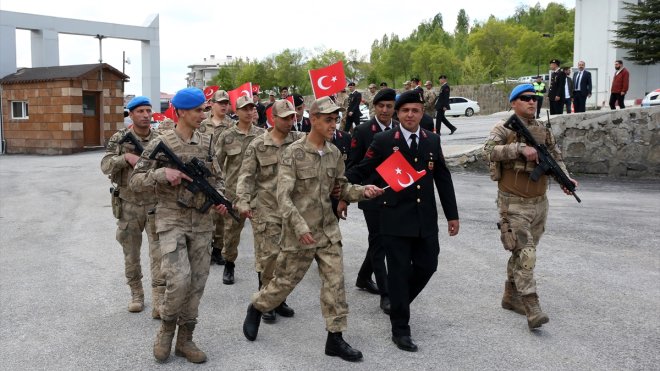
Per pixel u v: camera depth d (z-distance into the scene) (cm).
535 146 536
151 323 562
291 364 465
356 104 1739
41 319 575
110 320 570
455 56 6981
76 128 2641
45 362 475
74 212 1185
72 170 1975
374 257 604
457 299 616
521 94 543
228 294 647
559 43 6850
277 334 532
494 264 736
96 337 527
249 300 627
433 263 497
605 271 696
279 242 493
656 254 763
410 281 512
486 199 1170
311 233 479
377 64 7556
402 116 504
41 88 2677
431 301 611
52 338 525
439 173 513
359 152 625
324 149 491
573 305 589
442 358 473
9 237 956
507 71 6225
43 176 1822
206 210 471
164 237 459
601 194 1230
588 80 1897
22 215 1160
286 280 489
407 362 466
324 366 461
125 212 584
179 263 456
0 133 2797
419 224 488
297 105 879
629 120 1431
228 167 717
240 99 712
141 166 469
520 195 538
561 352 481
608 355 474
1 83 2783
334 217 493
